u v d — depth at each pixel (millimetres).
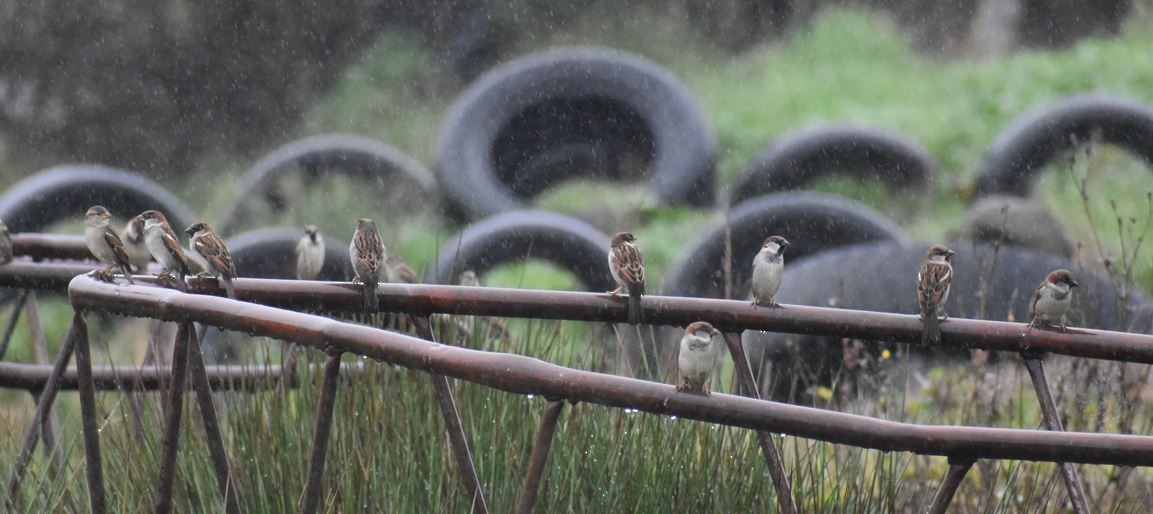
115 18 29656
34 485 6945
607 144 23047
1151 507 7980
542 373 4891
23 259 8992
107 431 7453
